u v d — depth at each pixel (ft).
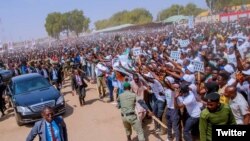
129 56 54.85
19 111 37.06
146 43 85.30
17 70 64.95
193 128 25.85
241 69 32.76
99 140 30.32
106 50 74.95
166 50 56.29
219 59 38.24
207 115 16.24
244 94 26.37
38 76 43.06
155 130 30.12
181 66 40.93
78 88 43.98
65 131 19.45
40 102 37.04
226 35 76.59
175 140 26.96
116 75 38.68
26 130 37.11
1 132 37.60
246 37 61.72
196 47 55.83
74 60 66.44
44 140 18.52
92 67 61.93
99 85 47.19
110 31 245.86
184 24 178.50
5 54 205.67
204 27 131.34
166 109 26.58
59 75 54.90
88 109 42.24
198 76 30.04
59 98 38.42
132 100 25.80
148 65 36.32
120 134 31.17
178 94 24.35
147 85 32.24
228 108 16.29
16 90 40.65
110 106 42.37
